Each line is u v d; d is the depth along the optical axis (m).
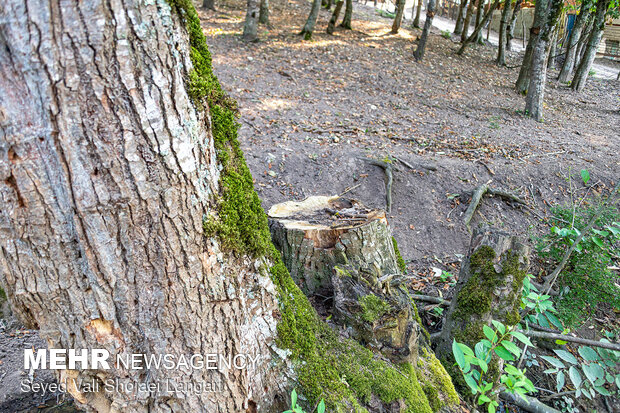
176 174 1.42
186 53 1.43
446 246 5.38
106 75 1.22
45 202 1.28
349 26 15.38
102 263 1.40
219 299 1.65
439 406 2.42
